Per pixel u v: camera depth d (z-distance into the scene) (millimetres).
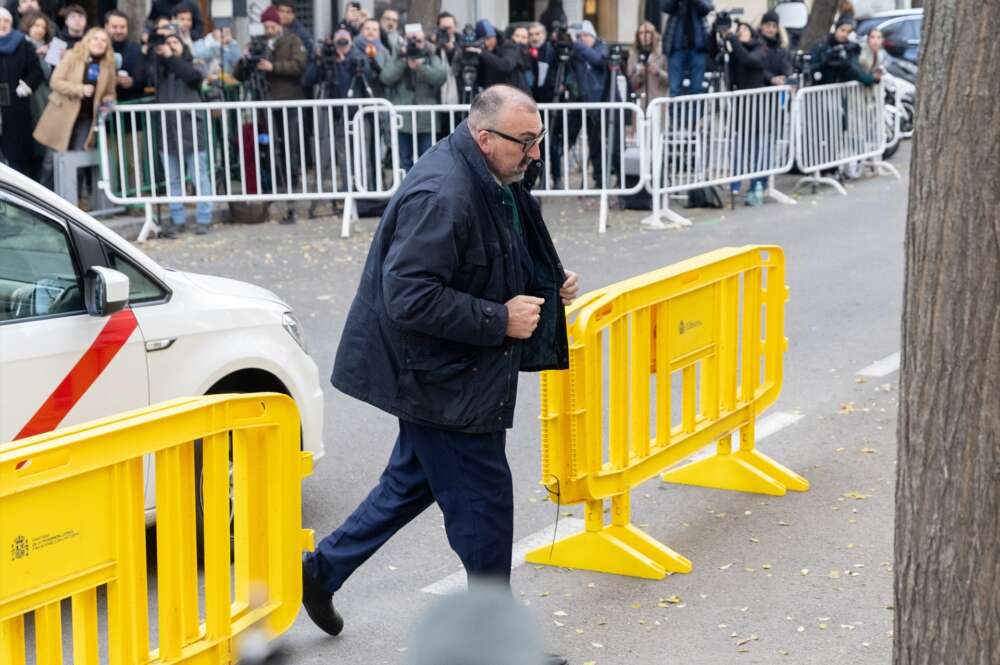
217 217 14203
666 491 6188
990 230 2732
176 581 3600
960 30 2697
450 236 3887
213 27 16578
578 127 13820
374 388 4047
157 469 3518
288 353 5531
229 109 13062
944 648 2908
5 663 3176
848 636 4590
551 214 14555
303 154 13141
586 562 5223
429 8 17109
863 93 16531
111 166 12930
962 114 2719
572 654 4480
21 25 12773
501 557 4180
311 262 11812
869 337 9133
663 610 4844
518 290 4086
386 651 4547
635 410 5258
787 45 18391
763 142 14781
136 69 12992
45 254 4633
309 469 4082
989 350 2773
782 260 6203
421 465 4238
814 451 6738
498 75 14117
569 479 4949
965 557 2854
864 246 12469
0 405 4406
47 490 3180
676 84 14375
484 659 4199
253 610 3969
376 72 13812
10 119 12172
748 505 5965
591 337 4895
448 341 3992
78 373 4637
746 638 4590
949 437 2840
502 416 4066
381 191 13266
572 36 15992
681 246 12539
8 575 3107
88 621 3346
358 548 4434
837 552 5375
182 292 5094
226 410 3703
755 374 6148
